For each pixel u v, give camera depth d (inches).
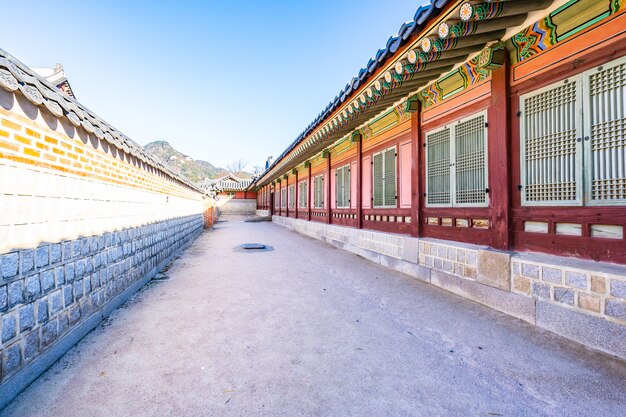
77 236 111.3
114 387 82.0
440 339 110.3
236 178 1400.1
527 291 122.8
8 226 77.7
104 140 133.3
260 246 333.1
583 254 110.4
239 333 116.1
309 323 125.7
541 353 98.9
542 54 122.6
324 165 409.1
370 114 239.1
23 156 83.4
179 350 102.7
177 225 307.6
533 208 127.3
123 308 144.5
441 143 180.7
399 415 71.6
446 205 177.5
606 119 103.5
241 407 74.2
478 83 152.5
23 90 79.0
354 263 250.4
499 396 78.6
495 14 102.0
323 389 81.4
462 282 158.9
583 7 106.3
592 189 107.5
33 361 85.1
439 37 114.3
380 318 130.9
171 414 71.7
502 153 137.9
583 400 76.5
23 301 82.3
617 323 94.5
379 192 255.4
